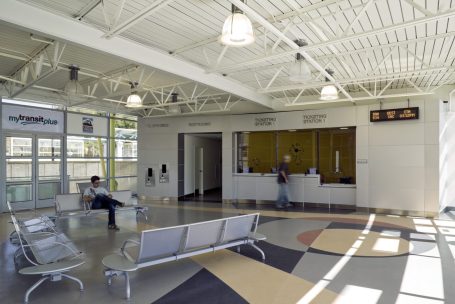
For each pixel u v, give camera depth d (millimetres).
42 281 4027
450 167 10734
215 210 10820
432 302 3793
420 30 5926
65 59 7648
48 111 11820
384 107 10344
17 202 10883
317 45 5184
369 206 10484
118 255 4523
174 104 10695
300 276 4656
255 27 5758
